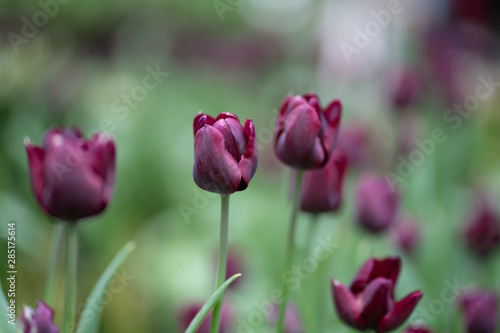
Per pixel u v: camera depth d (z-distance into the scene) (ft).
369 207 3.50
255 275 5.09
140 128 8.02
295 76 12.52
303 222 4.25
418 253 4.08
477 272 4.09
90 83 8.77
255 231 6.61
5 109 6.85
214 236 6.59
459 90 6.74
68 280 2.77
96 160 2.77
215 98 12.60
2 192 5.76
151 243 6.80
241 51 13.98
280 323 2.78
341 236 4.16
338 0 9.93
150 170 7.94
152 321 5.65
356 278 2.80
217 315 2.60
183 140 9.50
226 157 2.54
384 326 2.71
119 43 12.20
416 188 5.28
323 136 2.77
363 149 4.51
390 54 7.32
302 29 14.89
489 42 10.66
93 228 6.33
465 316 3.24
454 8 10.32
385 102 5.70
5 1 9.02
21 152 6.53
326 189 3.09
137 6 12.67
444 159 6.52
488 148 9.23
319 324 3.48
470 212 4.33
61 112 7.21
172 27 13.85
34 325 2.65
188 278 5.95
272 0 15.81
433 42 8.36
